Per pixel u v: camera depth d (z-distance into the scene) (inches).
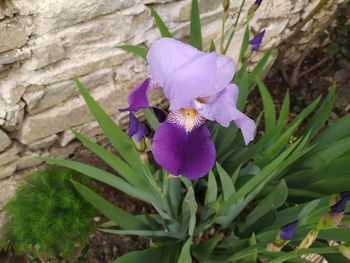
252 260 14.6
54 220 17.8
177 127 11.1
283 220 15.9
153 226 17.1
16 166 19.7
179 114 11.2
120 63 19.0
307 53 25.7
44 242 17.9
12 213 18.4
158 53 10.1
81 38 17.1
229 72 10.4
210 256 17.0
